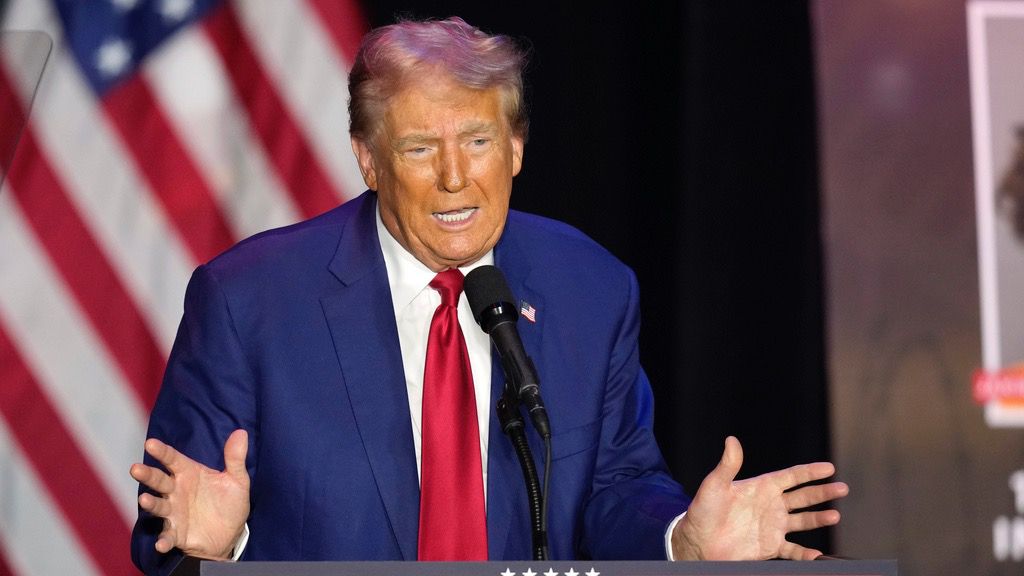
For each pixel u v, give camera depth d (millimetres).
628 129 12781
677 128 12547
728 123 12438
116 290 12023
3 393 11898
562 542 7488
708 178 12414
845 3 12477
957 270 12281
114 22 12312
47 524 11891
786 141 12445
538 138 12695
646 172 12758
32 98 12109
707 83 12445
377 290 7625
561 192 12695
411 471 7281
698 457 12297
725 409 12328
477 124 6973
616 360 8180
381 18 12516
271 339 7430
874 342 12289
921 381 12234
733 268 12391
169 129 12188
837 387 12250
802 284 12336
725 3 12516
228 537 5980
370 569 4941
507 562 5000
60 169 12070
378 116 7059
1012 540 12117
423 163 7035
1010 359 12219
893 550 12133
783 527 6367
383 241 7805
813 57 12438
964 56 12414
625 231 12711
